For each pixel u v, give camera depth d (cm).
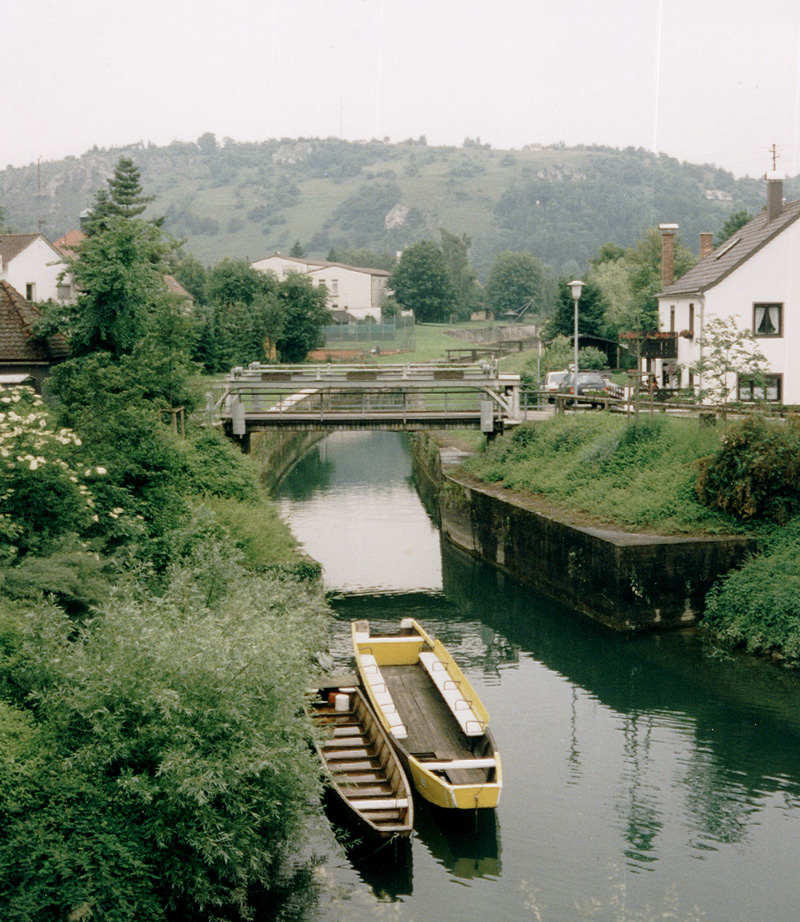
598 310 6025
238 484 2728
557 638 2386
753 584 2195
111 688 1141
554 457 3225
